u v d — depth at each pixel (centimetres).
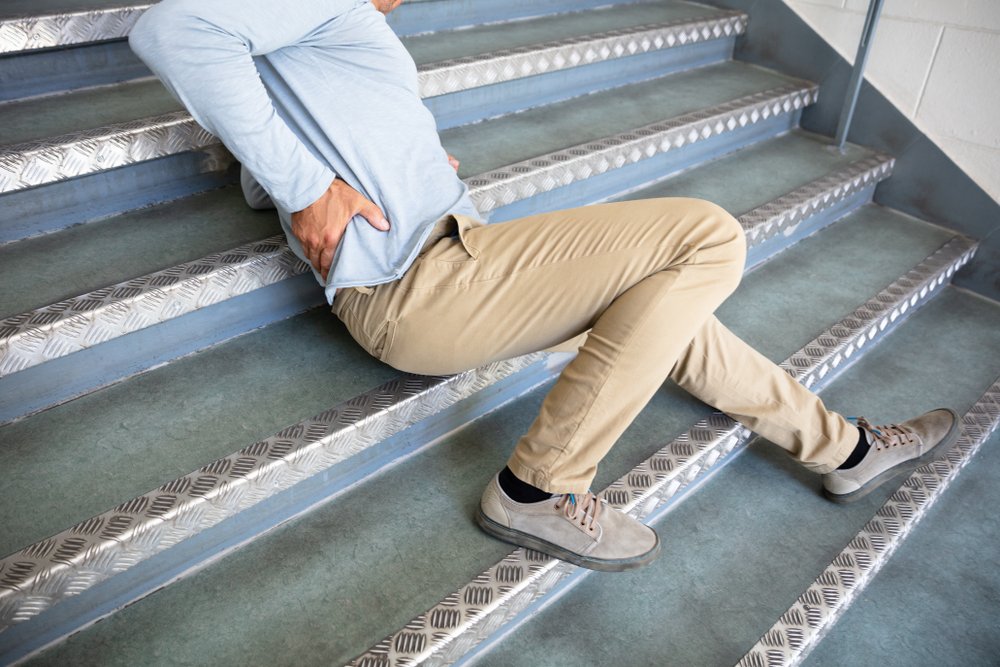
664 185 266
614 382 134
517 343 147
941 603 171
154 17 111
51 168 168
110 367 162
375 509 162
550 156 228
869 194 304
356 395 164
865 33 272
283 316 188
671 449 179
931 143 281
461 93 246
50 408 157
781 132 318
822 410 174
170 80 116
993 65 255
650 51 302
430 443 180
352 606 140
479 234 147
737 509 185
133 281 160
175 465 144
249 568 147
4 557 123
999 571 179
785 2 309
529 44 263
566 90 281
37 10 192
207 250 175
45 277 163
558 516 146
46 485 138
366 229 141
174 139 185
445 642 134
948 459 200
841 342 219
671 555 172
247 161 127
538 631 153
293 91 133
